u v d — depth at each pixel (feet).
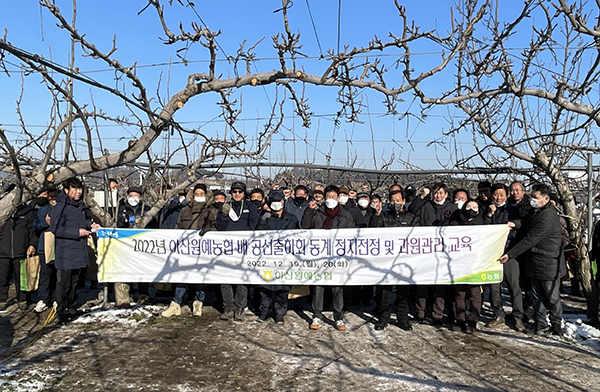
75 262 19.65
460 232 19.10
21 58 10.25
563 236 24.09
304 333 19.07
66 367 15.02
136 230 20.66
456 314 19.54
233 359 16.03
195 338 18.15
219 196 22.53
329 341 18.10
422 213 21.09
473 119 21.11
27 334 18.42
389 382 14.28
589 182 21.80
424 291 20.11
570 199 20.52
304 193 23.72
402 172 27.17
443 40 14.88
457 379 14.55
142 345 17.22
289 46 14.87
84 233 19.43
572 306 24.39
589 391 13.76
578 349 17.33
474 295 19.07
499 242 18.88
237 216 20.77
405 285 19.61
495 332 19.33
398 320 19.81
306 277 19.92
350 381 14.33
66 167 14.78
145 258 20.70
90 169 15.30
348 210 22.11
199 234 20.51
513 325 20.22
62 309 19.61
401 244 19.40
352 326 20.15
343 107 18.56
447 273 19.13
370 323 20.62
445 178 30.89
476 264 18.95
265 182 41.83
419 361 16.06
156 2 13.04
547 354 16.78
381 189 34.94
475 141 23.08
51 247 21.30
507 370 15.30
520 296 19.51
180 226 21.59
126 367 15.14
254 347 17.28
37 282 22.82
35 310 21.45
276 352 16.79
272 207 20.93
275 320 20.68
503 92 17.01
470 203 19.69
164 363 15.55
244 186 20.95
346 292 22.27
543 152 20.52
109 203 24.72
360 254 19.61
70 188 19.17
